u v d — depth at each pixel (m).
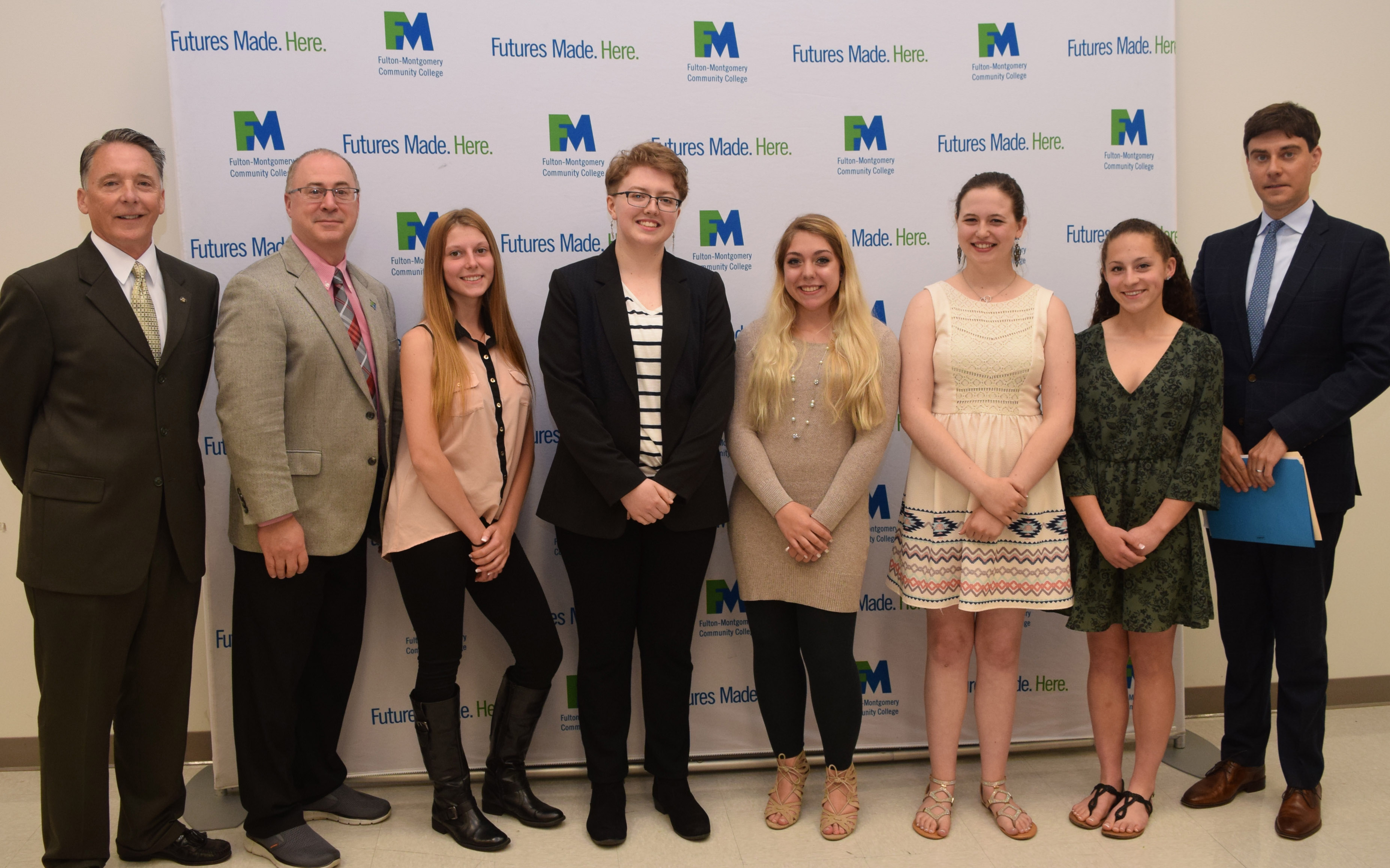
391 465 1.96
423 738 1.96
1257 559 2.04
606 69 2.22
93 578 1.67
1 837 2.02
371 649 2.26
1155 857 1.88
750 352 1.98
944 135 2.30
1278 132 1.94
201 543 1.83
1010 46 2.30
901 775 2.30
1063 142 2.32
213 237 2.14
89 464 1.67
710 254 2.29
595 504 1.86
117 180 1.67
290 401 1.81
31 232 2.29
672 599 1.91
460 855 1.93
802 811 2.10
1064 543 1.89
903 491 2.41
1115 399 1.89
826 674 1.92
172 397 1.75
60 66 2.26
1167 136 2.34
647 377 1.88
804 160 2.28
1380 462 2.63
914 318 1.96
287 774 1.92
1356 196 2.56
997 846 1.93
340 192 1.85
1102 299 2.06
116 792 2.20
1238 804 2.10
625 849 1.94
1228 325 2.05
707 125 2.26
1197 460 1.82
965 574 1.89
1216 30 2.46
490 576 1.92
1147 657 1.98
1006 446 1.88
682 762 2.02
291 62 2.13
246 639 1.86
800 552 1.86
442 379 1.84
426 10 2.16
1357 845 1.90
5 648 2.37
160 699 1.82
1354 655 2.67
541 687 2.06
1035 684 2.42
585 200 2.24
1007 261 1.94
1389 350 1.85
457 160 2.20
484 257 1.91
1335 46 2.51
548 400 1.93
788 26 2.25
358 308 1.93
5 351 1.63
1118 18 2.31
